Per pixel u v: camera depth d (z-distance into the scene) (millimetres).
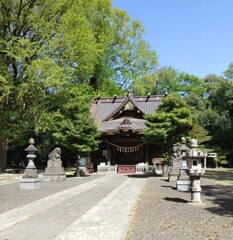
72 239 6723
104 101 39000
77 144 25328
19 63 28000
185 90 55062
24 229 7660
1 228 7809
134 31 45219
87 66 31594
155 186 17391
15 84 27328
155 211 9852
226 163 40250
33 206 11039
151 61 46375
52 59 26203
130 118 33875
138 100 37344
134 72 45875
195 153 11570
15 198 13188
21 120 29250
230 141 42250
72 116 26203
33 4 28156
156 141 23797
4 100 27797
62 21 28906
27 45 25641
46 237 6898
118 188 16516
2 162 29391
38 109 27469
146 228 7629
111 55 44438
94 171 33406
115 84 44219
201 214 9469
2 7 27391
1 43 26922
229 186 17609
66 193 14766
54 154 22266
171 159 23672
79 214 9430
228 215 9336
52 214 9500
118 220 8547
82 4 30375
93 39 35594
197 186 11664
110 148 32312
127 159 33719
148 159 31984
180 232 7266
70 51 28156
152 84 48469
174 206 10836
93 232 7277
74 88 29125
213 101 48750
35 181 17172
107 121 34281
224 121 44906
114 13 43875
